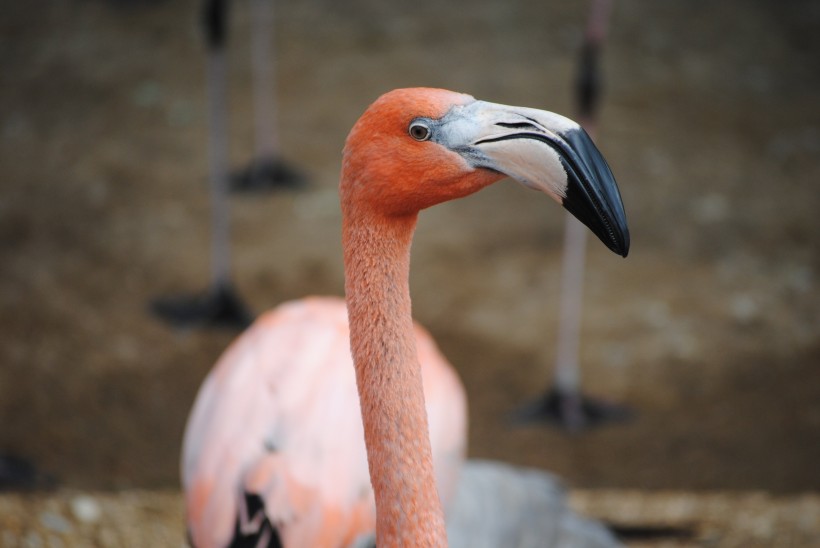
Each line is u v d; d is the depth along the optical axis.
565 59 16.39
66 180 12.86
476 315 10.69
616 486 8.14
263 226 12.27
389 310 3.38
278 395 4.97
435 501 3.39
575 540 6.82
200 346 9.95
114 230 11.88
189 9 17.89
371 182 3.30
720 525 7.50
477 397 9.41
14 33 16.70
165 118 14.48
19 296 10.42
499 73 15.81
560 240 12.16
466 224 12.46
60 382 9.09
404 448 3.36
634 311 10.73
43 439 8.16
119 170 13.14
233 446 4.83
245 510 4.66
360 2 18.44
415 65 16.09
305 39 16.98
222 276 10.38
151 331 10.09
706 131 14.52
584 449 8.73
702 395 9.49
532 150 3.06
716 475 8.30
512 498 7.00
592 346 10.19
